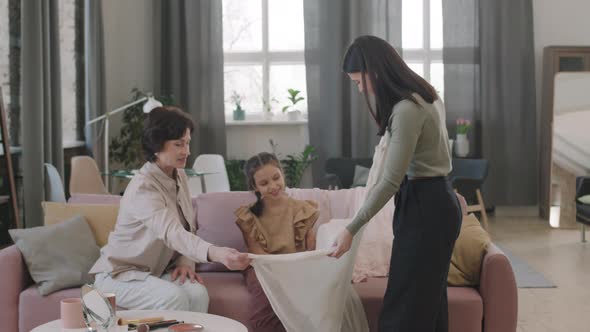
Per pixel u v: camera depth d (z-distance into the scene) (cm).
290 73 847
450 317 312
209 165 654
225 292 320
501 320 313
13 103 575
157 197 288
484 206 805
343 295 296
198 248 271
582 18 821
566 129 784
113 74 809
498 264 312
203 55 817
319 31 815
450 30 811
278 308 289
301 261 282
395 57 257
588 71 786
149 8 821
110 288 297
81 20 720
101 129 725
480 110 815
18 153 573
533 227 763
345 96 821
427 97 253
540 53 824
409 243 259
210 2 813
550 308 447
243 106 853
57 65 586
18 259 323
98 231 356
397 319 262
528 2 805
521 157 818
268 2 841
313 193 364
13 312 319
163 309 283
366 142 816
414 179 260
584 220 676
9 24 564
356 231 259
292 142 839
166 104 805
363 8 811
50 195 560
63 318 244
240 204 357
